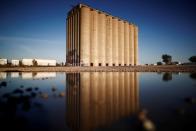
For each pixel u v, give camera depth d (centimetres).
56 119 384
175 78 1555
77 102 561
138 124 346
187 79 1430
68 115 411
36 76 2047
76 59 6962
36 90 846
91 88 912
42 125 340
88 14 6856
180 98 607
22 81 1374
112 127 329
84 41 6644
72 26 7525
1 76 2072
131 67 4578
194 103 520
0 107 489
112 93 745
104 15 7606
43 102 559
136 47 9850
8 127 328
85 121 366
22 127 329
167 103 526
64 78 1673
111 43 7881
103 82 1223
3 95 689
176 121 347
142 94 712
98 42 7288
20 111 446
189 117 374
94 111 450
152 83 1138
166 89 855
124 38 8875
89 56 6838
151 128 304
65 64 8000
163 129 304
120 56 8481
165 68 3772
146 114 404
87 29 6762
